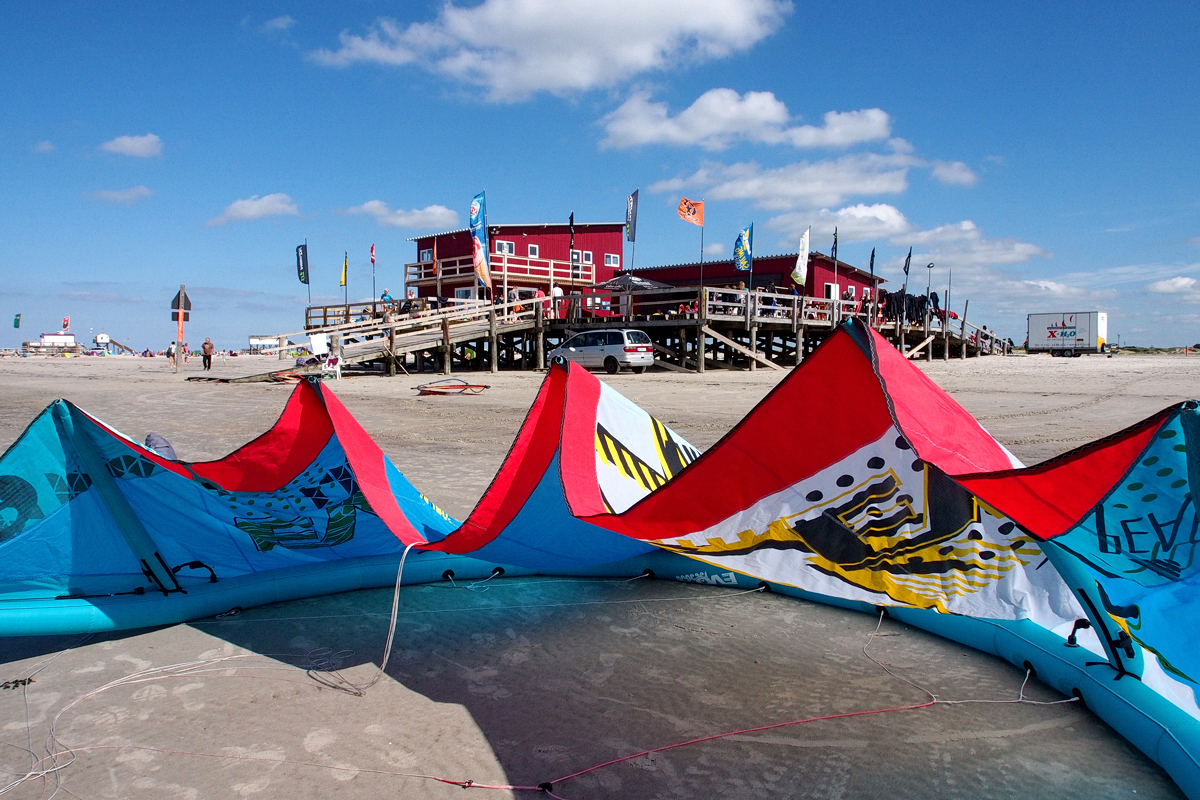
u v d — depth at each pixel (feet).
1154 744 9.53
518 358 110.11
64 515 13.14
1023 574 12.82
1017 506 9.50
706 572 16.70
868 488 13.58
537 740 10.36
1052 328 151.74
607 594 16.30
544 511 14.43
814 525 13.76
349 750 10.12
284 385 68.23
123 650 13.37
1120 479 8.21
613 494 14.84
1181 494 7.98
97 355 222.28
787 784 9.25
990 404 46.29
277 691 11.82
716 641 13.67
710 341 100.73
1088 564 9.64
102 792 9.16
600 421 15.34
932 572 13.20
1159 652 9.07
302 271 108.68
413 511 15.99
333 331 83.87
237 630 14.28
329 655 13.16
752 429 12.76
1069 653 11.55
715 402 49.80
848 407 12.71
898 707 11.12
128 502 13.67
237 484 13.57
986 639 12.92
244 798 9.05
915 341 118.62
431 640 13.83
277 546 15.60
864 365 12.26
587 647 13.47
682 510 13.38
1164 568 8.80
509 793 9.16
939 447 10.86
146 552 14.20
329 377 75.41
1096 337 146.72
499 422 42.88
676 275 119.24
